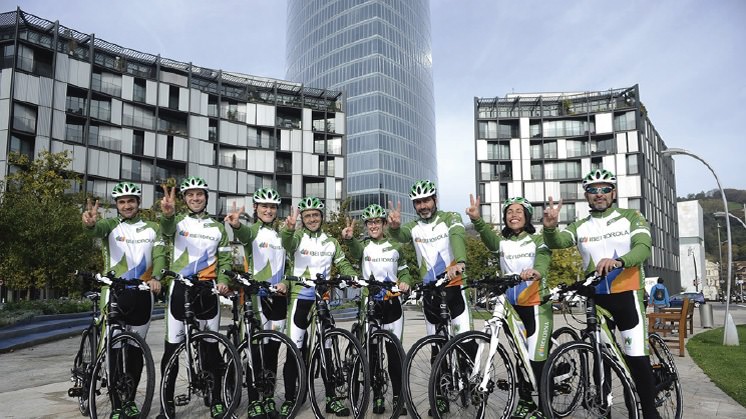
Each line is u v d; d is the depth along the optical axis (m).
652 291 15.93
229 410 4.39
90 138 38.81
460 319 5.04
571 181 54.34
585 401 4.26
